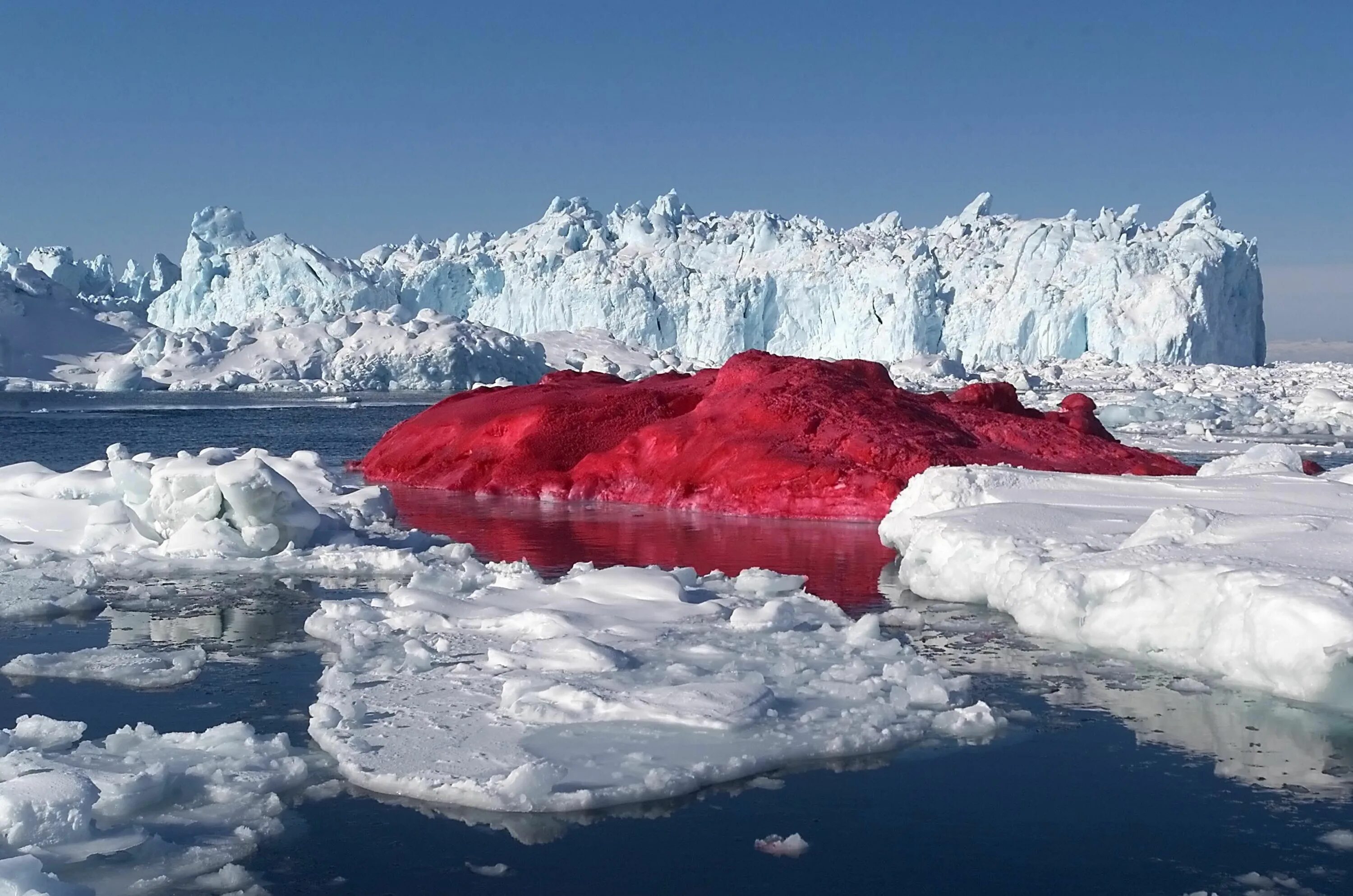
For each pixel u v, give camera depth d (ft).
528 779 15.92
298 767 16.83
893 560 36.09
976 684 21.67
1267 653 20.54
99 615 28.22
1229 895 13.20
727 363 58.39
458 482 58.95
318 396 227.40
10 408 179.63
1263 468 38.58
